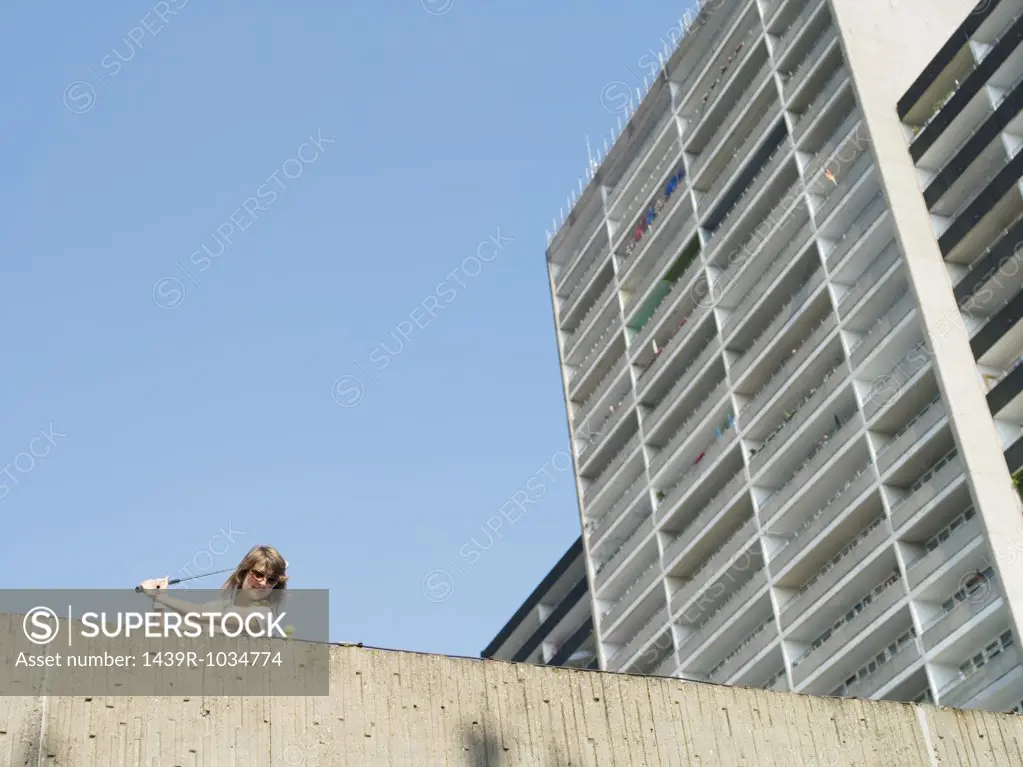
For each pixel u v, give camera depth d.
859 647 51.88
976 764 12.55
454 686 11.07
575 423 78.19
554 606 84.50
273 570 11.42
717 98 70.94
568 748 11.16
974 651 47.91
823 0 63.09
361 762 10.38
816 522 55.91
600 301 78.62
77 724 9.68
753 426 61.56
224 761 9.96
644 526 68.75
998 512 47.53
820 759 12.03
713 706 11.95
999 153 52.97
